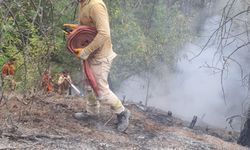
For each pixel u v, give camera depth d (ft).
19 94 18.44
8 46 26.94
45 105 18.21
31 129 14.97
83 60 16.20
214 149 17.30
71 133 15.43
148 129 18.15
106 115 18.28
